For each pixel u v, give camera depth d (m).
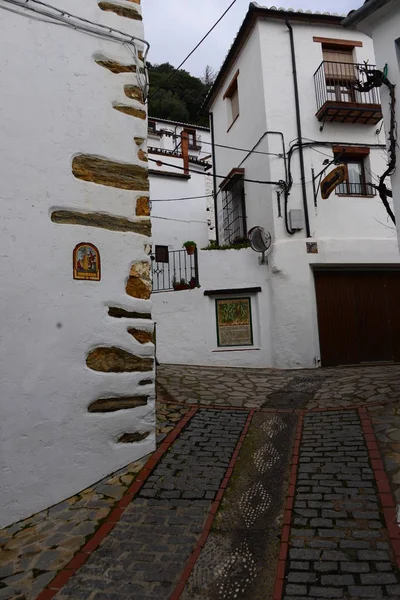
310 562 3.34
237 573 3.33
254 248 10.12
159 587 3.21
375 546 3.46
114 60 5.29
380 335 10.53
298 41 10.97
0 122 4.34
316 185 10.35
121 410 4.92
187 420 6.16
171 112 31.03
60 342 4.49
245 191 12.08
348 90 11.03
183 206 16.56
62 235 4.62
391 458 4.68
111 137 5.15
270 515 4.02
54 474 4.32
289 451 5.20
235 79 12.79
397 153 5.93
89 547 3.65
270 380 8.54
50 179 4.61
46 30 4.78
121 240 5.07
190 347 10.51
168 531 3.84
